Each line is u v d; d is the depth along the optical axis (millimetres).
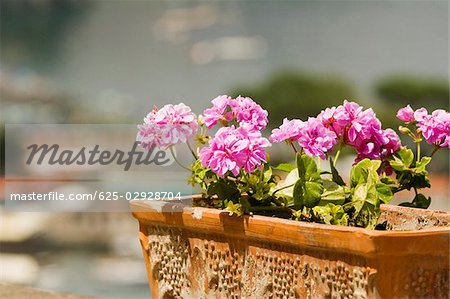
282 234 2170
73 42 28656
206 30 27125
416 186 2539
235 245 2340
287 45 26047
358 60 23625
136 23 27984
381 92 15117
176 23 27281
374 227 2230
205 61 26688
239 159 2277
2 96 19094
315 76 16422
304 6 25438
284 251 2201
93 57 28234
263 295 2268
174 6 27297
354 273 2031
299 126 2354
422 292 2021
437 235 1978
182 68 26828
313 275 2131
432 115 2484
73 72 28188
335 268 2074
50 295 3016
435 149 2516
